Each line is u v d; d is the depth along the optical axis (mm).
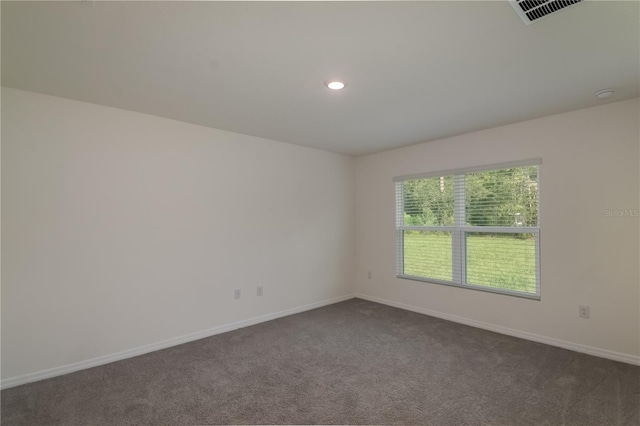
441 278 4129
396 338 3398
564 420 2014
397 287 4602
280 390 2391
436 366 2752
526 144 3340
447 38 1807
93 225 2822
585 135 2982
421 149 4301
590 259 2965
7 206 2463
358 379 2543
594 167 2939
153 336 3127
